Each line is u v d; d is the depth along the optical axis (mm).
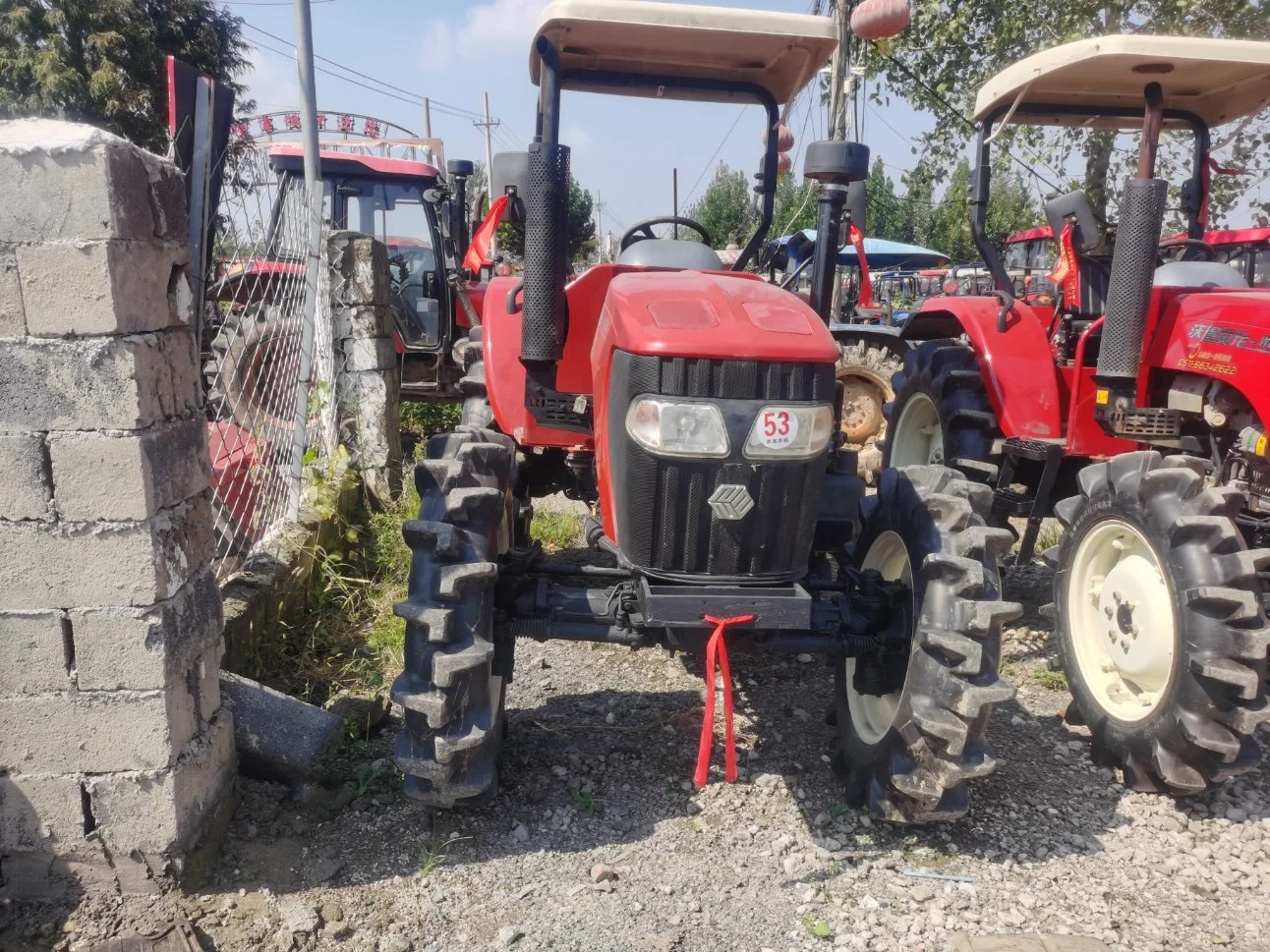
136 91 19609
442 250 9078
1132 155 10328
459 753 2822
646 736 3643
